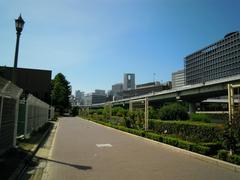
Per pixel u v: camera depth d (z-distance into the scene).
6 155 11.27
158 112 27.00
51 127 32.84
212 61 90.00
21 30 14.84
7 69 45.66
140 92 157.75
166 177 8.51
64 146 15.77
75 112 110.00
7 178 7.72
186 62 110.62
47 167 10.08
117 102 102.25
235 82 45.59
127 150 14.23
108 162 10.95
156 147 15.38
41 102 26.89
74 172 9.23
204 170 9.53
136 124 26.75
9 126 12.64
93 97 190.25
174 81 150.50
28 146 14.29
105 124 37.31
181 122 18.20
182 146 14.08
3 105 11.29
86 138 20.27
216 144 12.62
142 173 9.05
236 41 76.38
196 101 68.56
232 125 10.83
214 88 51.56
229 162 10.21
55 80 95.81
